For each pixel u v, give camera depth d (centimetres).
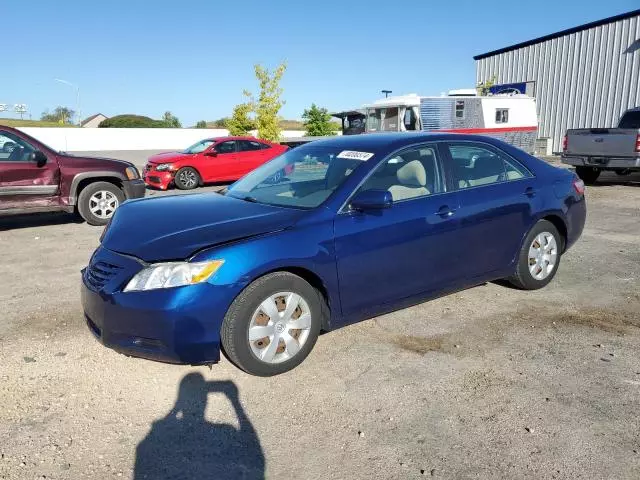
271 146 1644
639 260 667
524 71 2622
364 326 464
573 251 716
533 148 2222
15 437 308
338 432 314
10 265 666
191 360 348
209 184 1587
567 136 1385
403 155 448
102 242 404
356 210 407
